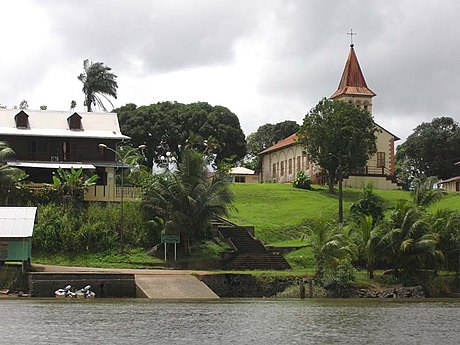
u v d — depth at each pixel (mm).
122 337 31312
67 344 29234
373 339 31453
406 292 58469
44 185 71562
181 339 30938
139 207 70125
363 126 96375
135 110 128000
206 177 70000
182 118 127188
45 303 47406
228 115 130625
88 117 86188
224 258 67188
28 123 83188
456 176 125438
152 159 126562
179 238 66875
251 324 36219
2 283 54781
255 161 153625
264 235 77562
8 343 29375
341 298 56375
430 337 32188
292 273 59875
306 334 32812
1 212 58125
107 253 66750
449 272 64375
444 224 64125
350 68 121938
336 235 59125
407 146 133250
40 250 65875
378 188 110688
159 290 53219
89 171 81312
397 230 61375
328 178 103938
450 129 134000
